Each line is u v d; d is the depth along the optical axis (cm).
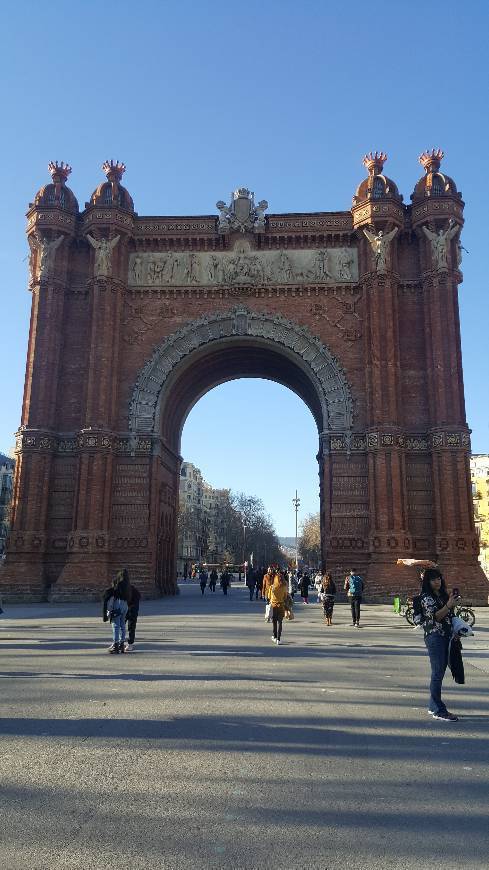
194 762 911
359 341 5241
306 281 5356
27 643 2319
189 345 5334
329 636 2714
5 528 14412
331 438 5078
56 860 606
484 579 4591
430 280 5156
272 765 903
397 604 4116
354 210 5359
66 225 5431
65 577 4716
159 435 5203
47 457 5053
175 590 6066
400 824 701
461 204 5262
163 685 1487
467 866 605
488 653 2280
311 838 663
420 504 4906
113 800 761
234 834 671
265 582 3456
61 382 5303
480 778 857
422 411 5075
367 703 1334
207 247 5494
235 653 2088
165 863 604
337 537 4906
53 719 1156
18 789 794
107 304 5231
